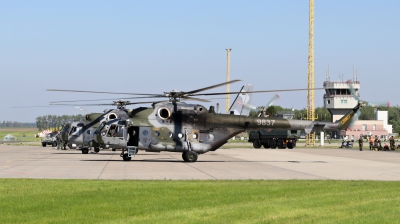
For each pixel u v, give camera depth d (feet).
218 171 105.60
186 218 48.62
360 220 47.44
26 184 74.28
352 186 75.20
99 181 79.77
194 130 133.90
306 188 72.02
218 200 60.03
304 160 150.10
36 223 46.65
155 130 132.46
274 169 112.88
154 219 48.19
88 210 52.95
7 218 48.70
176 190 68.69
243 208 54.03
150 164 124.47
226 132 135.54
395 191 69.26
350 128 140.26
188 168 112.88
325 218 48.65
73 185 73.41
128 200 59.67
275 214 50.67
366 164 132.77
